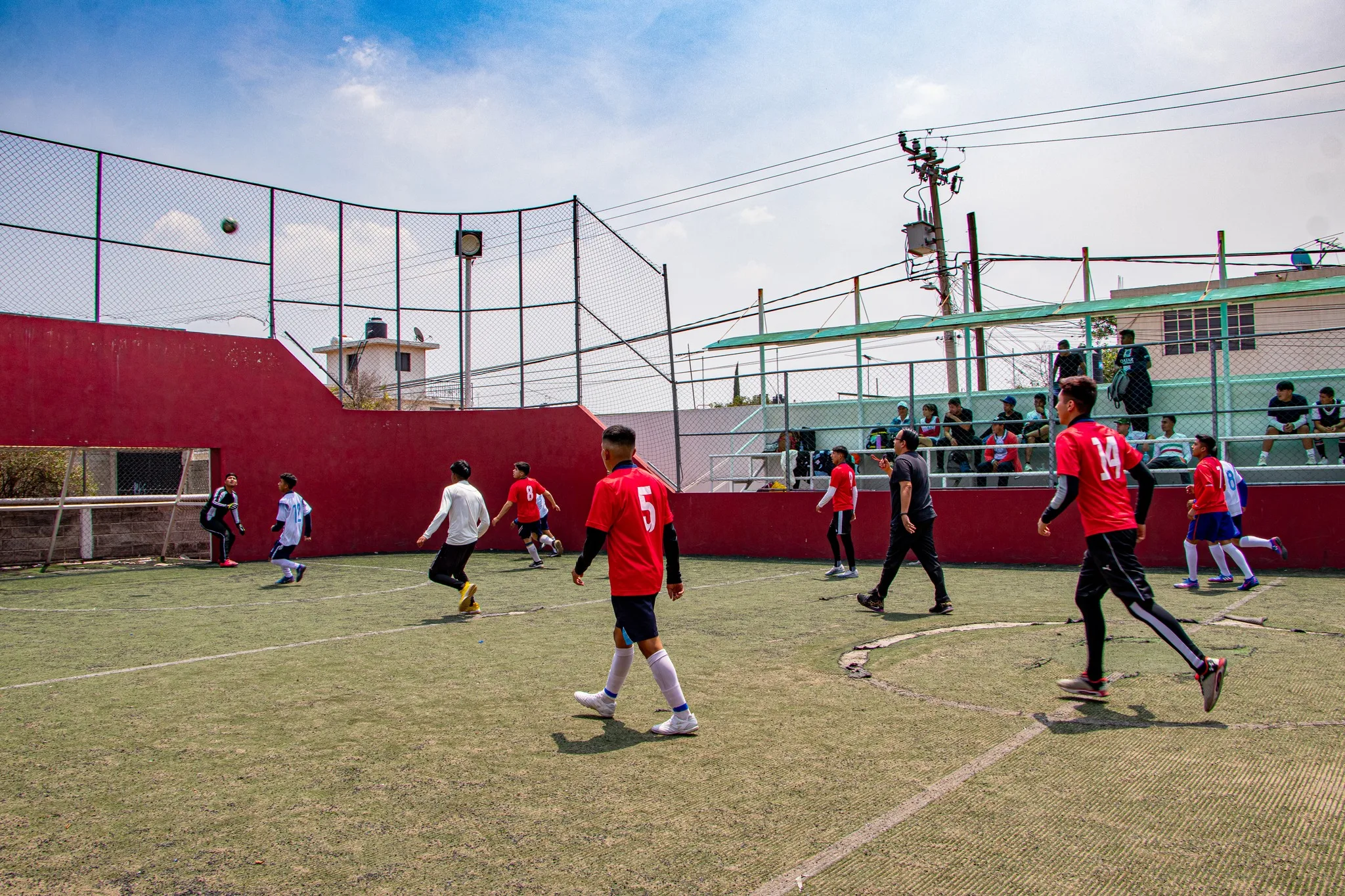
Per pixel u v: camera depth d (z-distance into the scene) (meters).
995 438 14.50
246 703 5.55
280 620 9.08
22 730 4.96
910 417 14.92
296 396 16.80
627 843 3.27
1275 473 13.30
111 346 14.66
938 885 2.85
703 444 21.33
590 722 4.99
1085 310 15.05
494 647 7.39
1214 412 11.95
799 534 14.96
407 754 4.42
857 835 3.28
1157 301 14.51
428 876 3.02
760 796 3.74
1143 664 6.03
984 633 7.50
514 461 17.81
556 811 3.62
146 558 16.98
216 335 15.88
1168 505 11.85
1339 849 3.04
